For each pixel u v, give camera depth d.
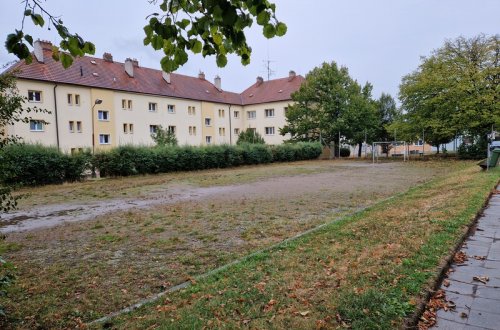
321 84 40.66
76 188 16.47
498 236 5.31
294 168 27.12
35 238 7.27
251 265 4.67
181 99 42.50
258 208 9.97
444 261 4.06
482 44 30.11
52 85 29.75
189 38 2.63
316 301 3.29
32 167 16.97
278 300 3.41
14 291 4.36
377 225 6.25
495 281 3.67
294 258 4.82
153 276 4.85
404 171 21.55
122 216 9.38
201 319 3.15
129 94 36.56
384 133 48.56
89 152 20.50
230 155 29.05
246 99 52.66
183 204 11.16
